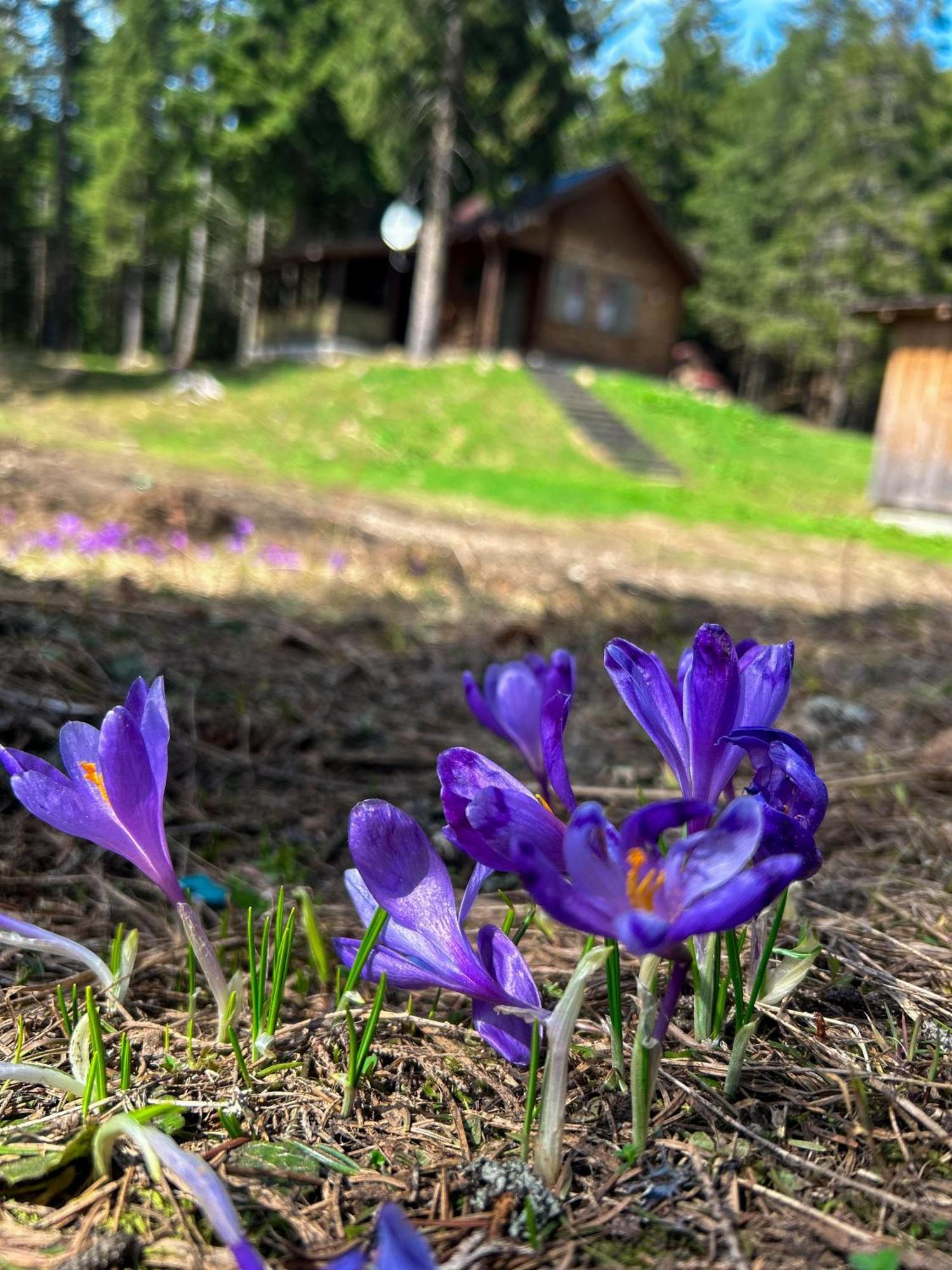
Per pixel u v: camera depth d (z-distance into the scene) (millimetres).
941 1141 1144
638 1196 1030
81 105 33438
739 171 42969
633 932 739
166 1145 944
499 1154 1126
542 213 24344
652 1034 1038
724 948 1617
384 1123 1202
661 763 3240
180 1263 939
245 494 10398
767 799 1011
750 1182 1058
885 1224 1000
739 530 12641
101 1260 918
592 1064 1313
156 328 48000
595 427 19906
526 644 4871
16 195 37656
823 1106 1214
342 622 4980
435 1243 970
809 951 1309
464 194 31125
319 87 29031
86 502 7438
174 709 3207
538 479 16141
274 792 2793
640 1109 1061
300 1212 1018
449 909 1073
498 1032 1100
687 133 45281
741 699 1090
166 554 6172
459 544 8438
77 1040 1236
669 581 7625
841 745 3383
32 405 19734
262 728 3195
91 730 1203
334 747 3164
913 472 14930
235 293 40688
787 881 757
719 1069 1264
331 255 27797
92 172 36344
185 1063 1338
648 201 25766
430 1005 1577
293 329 30141
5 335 47969
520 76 23203
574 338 26391
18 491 7586
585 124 30203
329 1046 1384
